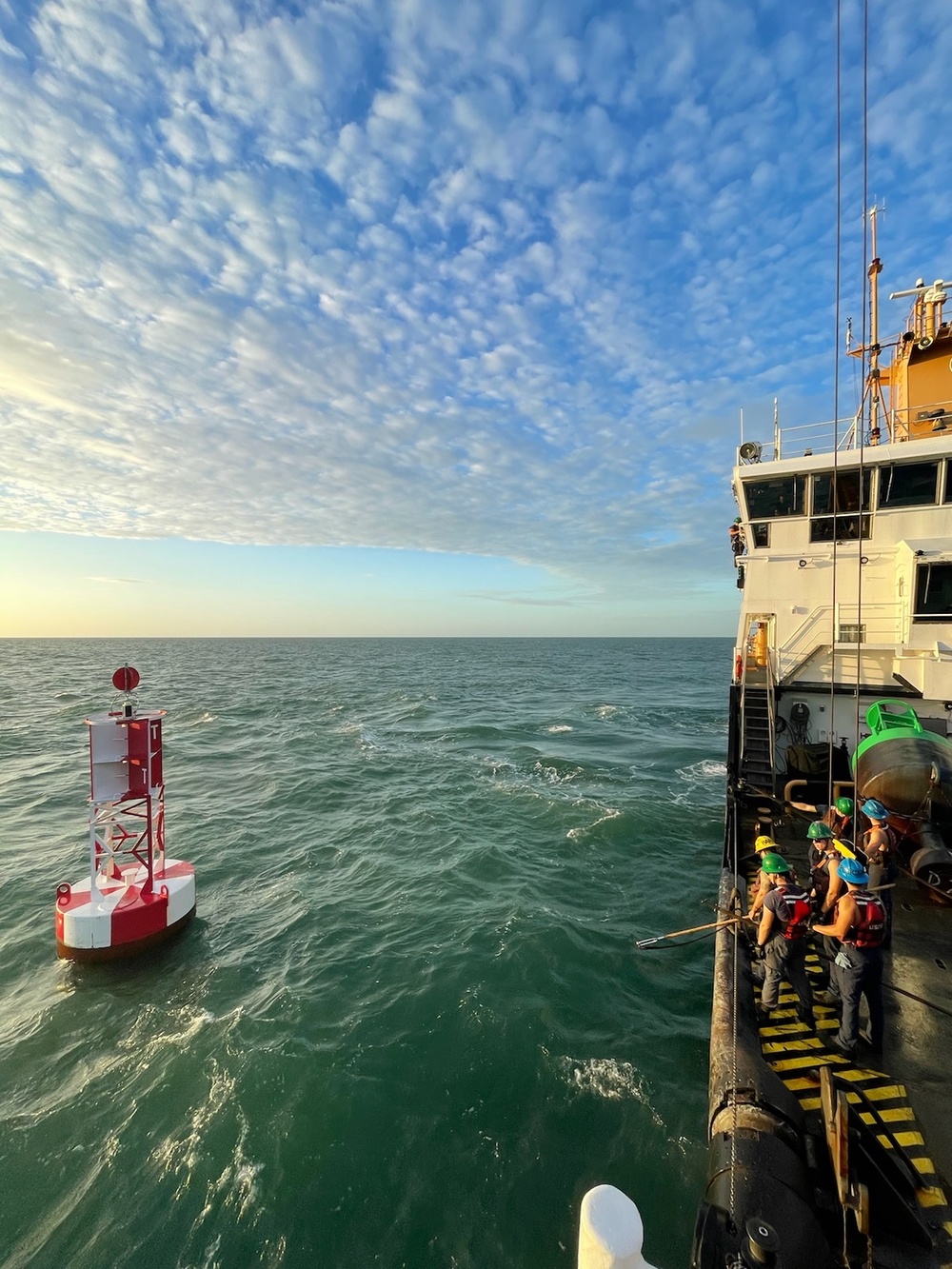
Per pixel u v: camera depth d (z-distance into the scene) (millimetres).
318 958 9961
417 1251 5223
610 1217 2824
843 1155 3965
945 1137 4773
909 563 10984
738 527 15477
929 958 7242
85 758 25953
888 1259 3891
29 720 36781
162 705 42719
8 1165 6113
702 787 20438
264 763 24516
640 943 7914
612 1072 7238
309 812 18203
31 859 14297
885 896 7457
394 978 9312
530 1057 7504
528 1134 6387
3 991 9102
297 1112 6668
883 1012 6309
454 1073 7246
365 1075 7207
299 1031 8023
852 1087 5305
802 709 12805
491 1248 5246
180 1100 6918
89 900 9875
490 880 13125
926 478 11750
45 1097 7023
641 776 22047
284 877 13461
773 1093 5023
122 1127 6543
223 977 9430
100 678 68500
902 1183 4293
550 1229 5391
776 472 12773
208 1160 6105
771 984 6207
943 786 9180
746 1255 3879
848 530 12523
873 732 10242
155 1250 5270
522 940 10281
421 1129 6457
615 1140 6281
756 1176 4297
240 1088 7000
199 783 21594
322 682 62906
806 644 12773
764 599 13250
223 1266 5121
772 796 12180
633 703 44250
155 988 9125
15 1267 5152
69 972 9430
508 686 57562
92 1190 5828
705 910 11664
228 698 47625
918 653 11000
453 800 19250
